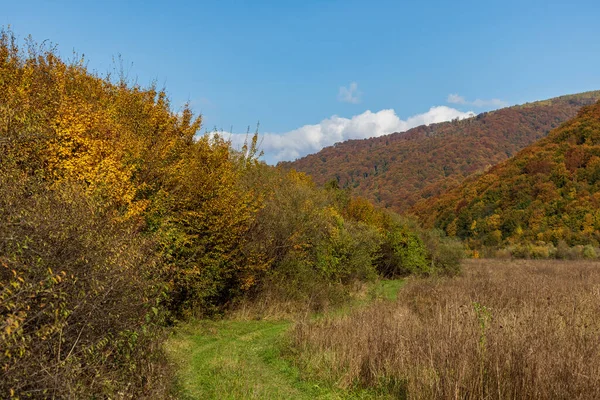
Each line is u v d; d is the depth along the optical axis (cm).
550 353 643
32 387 397
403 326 902
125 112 1228
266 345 1037
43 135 745
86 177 820
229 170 1387
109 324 527
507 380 594
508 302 1222
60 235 470
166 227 1045
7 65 1005
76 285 476
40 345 408
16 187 486
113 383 507
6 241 410
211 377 764
